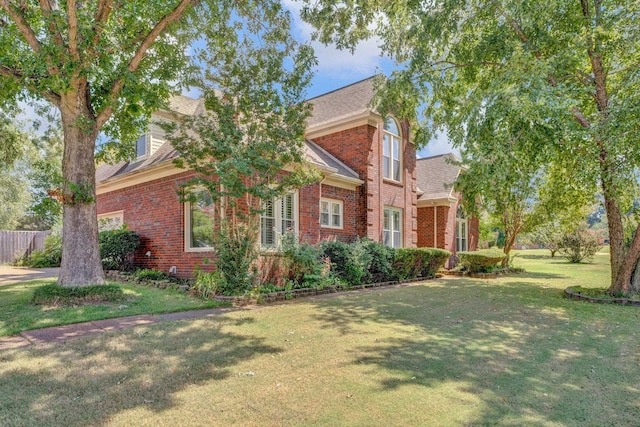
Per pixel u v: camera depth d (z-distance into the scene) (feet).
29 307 22.08
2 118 39.42
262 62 26.63
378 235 45.37
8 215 85.51
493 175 22.31
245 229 27.61
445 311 24.31
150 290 29.78
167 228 37.27
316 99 55.52
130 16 26.50
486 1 29.04
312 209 38.06
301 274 33.40
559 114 23.57
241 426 9.34
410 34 31.24
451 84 36.68
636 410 10.49
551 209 40.42
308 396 11.13
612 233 31.37
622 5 27.04
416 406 10.56
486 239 81.56
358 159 44.73
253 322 20.21
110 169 51.01
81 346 15.23
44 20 20.99
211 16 27.81
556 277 48.57
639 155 25.27
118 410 10.02
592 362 14.52
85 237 25.11
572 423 9.71
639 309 25.82
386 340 17.20
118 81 24.75
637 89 25.36
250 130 26.63
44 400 10.47
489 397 11.21
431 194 59.41
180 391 11.32
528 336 18.25
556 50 29.14
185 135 26.53
